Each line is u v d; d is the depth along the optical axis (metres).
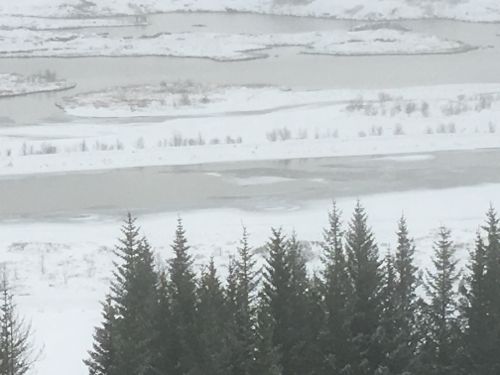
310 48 139.62
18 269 40.84
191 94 96.62
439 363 22.91
